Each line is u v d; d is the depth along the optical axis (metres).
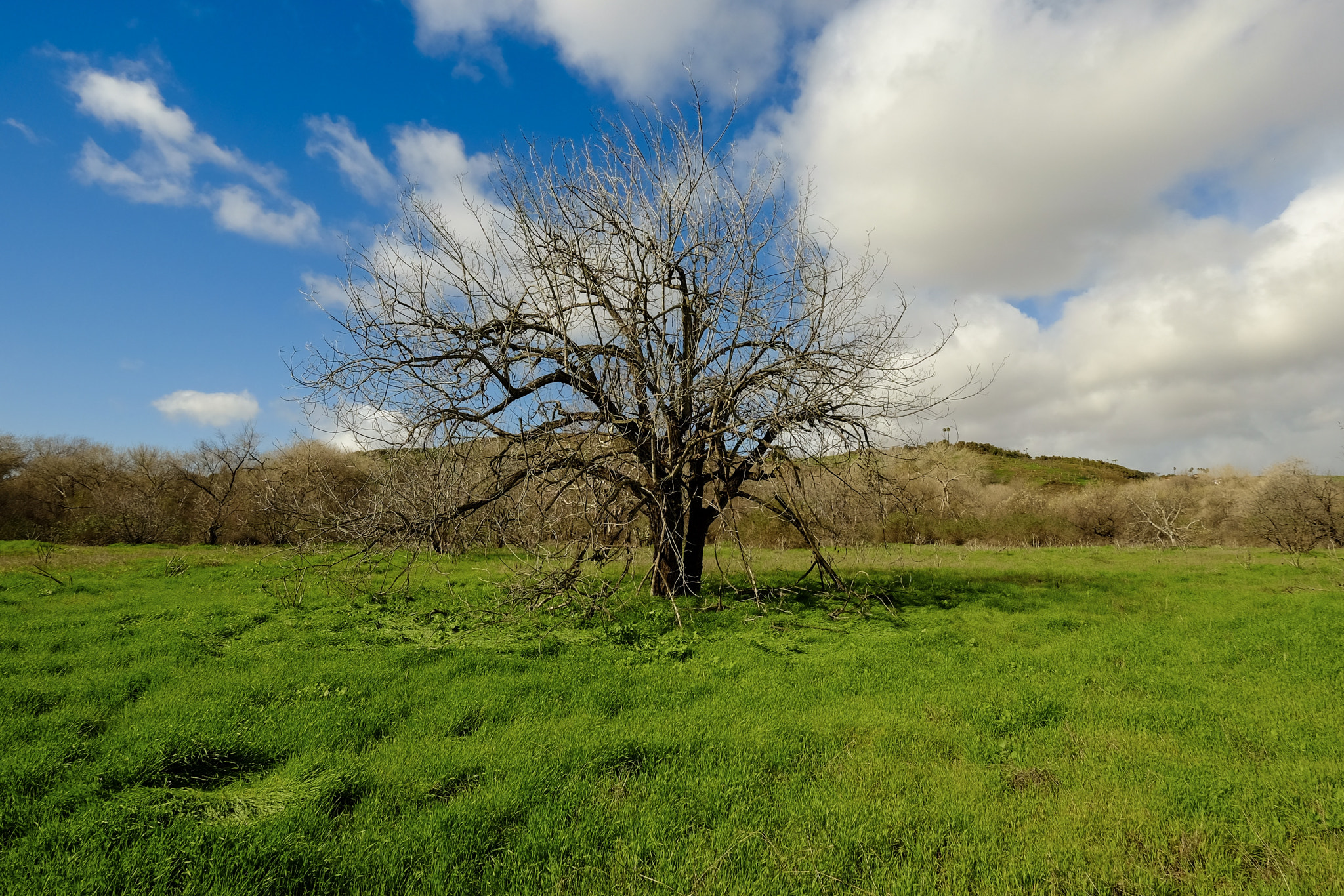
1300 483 33.91
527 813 4.73
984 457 62.31
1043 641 10.82
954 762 5.91
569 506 12.62
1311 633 10.53
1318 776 5.31
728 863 4.18
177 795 4.76
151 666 8.63
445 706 7.18
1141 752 5.93
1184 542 34.41
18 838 4.29
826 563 13.65
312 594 15.38
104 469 46.41
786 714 7.01
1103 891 3.93
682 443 13.15
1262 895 3.83
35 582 17.14
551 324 12.58
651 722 6.75
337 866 3.98
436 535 12.28
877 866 4.19
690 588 14.77
